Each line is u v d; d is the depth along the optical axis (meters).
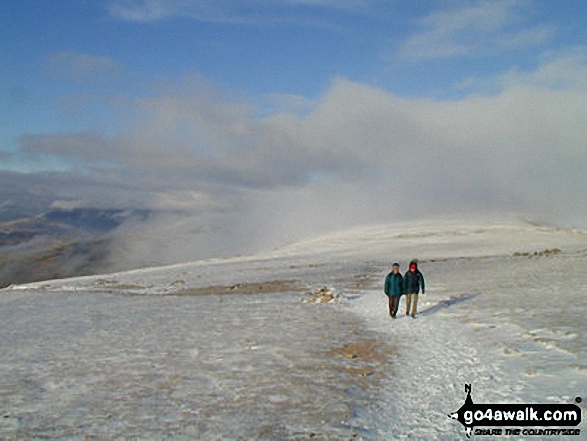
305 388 9.70
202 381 10.33
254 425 7.78
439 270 35.94
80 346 14.87
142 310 24.23
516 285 23.72
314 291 28.42
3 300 34.00
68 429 7.79
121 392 9.72
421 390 9.39
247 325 17.75
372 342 14.03
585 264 30.95
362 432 7.44
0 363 12.74
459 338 13.59
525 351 11.18
